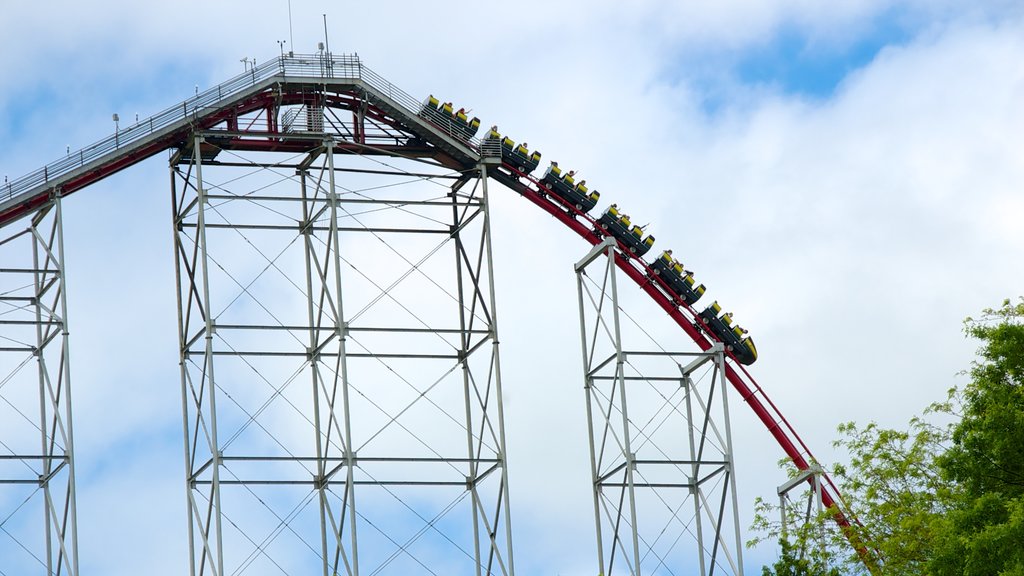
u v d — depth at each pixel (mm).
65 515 75938
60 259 77375
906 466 69750
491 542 80375
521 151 85688
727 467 82625
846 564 68625
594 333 82750
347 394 78438
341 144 81750
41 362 78625
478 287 84938
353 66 81438
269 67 80438
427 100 83500
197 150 78938
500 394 80500
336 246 79625
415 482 80500
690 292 88750
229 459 76438
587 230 88000
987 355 58531
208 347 77125
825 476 81875
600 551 81500
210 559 75312
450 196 86312
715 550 81875
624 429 80562
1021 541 54625
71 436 75812
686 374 83938
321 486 79125
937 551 59688
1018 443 56938
